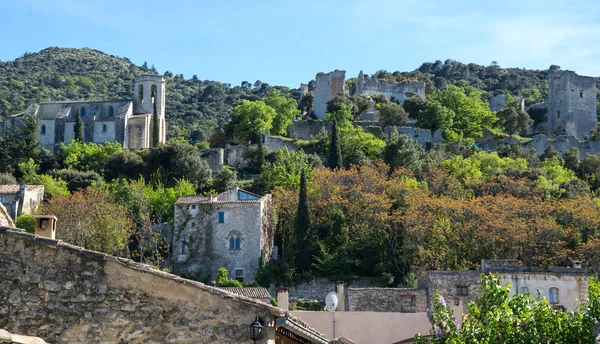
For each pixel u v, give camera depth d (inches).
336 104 7628.0
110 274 831.1
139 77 7573.8
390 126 7219.5
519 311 1206.9
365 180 4626.0
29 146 6530.5
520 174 5634.8
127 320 823.1
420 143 7155.5
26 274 824.3
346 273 3941.9
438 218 3919.8
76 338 814.5
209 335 826.8
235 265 4097.0
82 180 5693.9
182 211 4190.5
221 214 4160.9
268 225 4343.0
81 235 4018.2
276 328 888.3
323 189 4500.5
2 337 636.7
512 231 3693.4
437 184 5064.0
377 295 2588.6
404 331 1734.7
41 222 935.7
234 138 7121.1
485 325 1205.7
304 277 3937.0
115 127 7249.0
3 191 4909.0
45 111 7401.6
